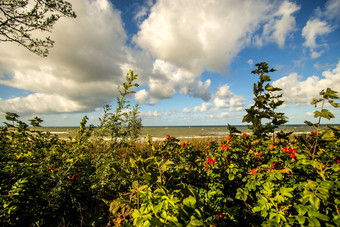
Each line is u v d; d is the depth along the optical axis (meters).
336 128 1.79
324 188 1.29
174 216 1.24
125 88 2.71
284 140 2.42
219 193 2.03
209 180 2.49
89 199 2.42
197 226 1.12
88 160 2.83
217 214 1.69
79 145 2.72
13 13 4.38
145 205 1.39
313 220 1.20
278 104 2.15
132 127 2.87
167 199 1.24
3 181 1.98
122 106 2.70
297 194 1.55
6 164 2.06
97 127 2.72
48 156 2.60
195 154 3.32
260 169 2.02
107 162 2.53
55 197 2.00
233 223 1.73
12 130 2.75
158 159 1.78
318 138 1.87
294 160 2.00
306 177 1.83
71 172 2.30
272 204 1.51
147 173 1.53
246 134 3.41
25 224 1.86
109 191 2.40
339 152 2.47
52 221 2.04
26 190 1.94
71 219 2.13
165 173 1.62
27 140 2.90
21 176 2.03
